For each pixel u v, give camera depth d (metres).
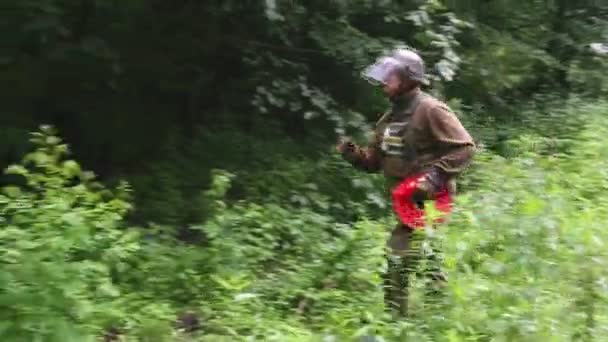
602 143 11.03
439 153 6.64
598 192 9.40
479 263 6.25
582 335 5.71
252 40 11.18
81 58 9.97
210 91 11.81
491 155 10.73
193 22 10.84
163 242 8.37
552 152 11.93
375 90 11.02
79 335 5.20
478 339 5.79
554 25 16.31
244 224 8.35
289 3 10.45
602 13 17.11
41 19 9.16
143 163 11.12
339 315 6.73
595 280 5.91
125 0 9.91
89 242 5.67
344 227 8.94
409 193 6.60
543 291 5.91
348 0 10.48
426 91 10.88
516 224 6.29
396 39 11.22
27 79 10.14
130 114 11.17
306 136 11.55
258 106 10.78
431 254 6.36
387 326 6.02
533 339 5.49
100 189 8.91
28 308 5.10
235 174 10.29
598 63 16.02
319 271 7.79
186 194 10.25
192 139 11.31
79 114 10.84
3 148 9.76
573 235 6.30
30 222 5.68
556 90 15.84
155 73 11.15
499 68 13.35
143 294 7.06
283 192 10.06
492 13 14.61
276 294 7.43
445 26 10.75
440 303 6.22
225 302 6.91
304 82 10.95
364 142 10.57
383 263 7.14
